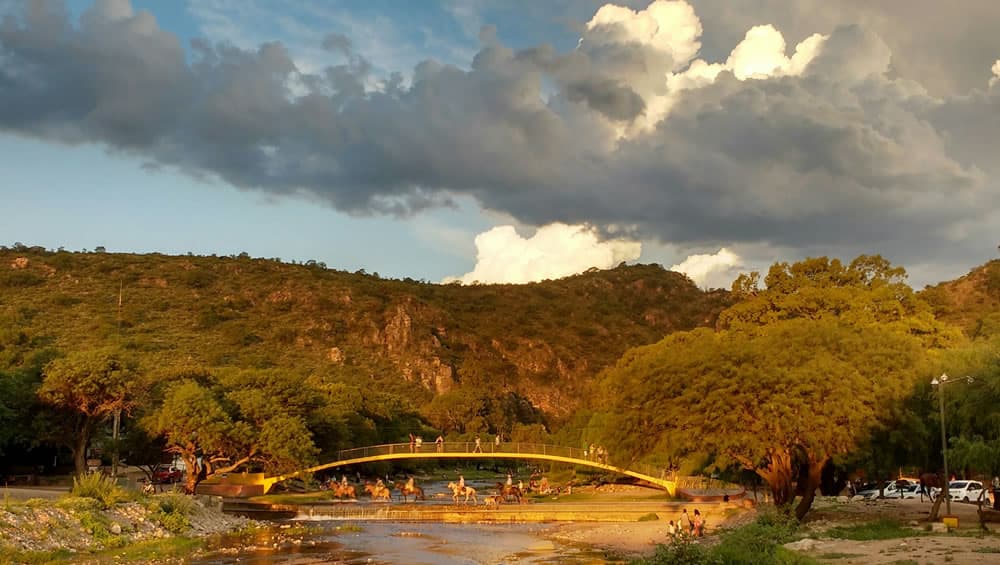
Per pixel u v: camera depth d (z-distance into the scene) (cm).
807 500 4869
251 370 9425
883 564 2686
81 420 7450
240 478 8500
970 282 15725
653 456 5194
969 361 4647
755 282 8369
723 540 3025
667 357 5178
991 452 3925
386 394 14788
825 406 4572
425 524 6344
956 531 3809
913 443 4725
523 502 7894
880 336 5119
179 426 7288
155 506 5012
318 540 5059
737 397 4709
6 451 7681
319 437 9100
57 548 3819
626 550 4616
